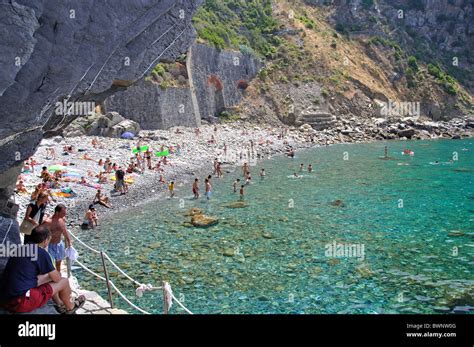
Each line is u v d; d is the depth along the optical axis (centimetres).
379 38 11325
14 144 1062
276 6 11338
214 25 9038
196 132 6444
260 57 9425
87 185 3306
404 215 2741
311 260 1973
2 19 793
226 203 3112
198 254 2062
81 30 1024
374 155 5706
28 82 939
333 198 3238
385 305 1521
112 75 1205
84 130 5412
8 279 884
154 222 2628
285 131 7688
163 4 1202
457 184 3756
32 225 1225
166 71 6819
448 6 13212
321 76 9500
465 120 9625
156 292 1648
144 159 4044
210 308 1500
